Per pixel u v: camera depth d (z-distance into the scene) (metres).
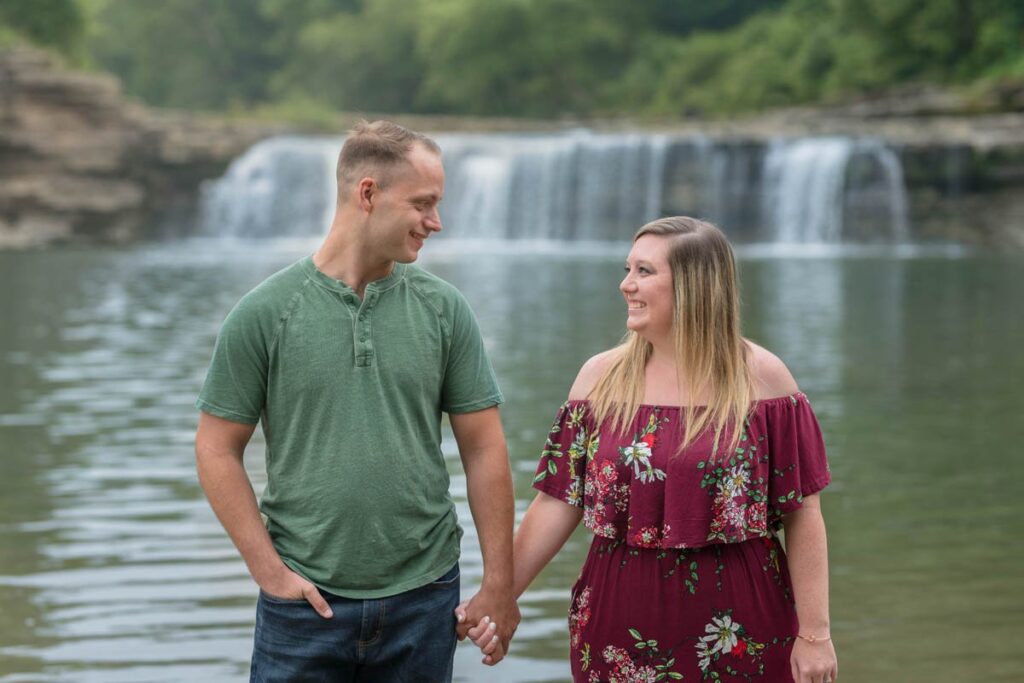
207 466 3.82
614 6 85.44
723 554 3.87
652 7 86.50
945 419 12.20
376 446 3.79
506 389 13.79
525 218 49.75
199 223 52.09
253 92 100.06
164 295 26.97
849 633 6.20
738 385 3.87
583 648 4.00
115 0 101.00
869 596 6.77
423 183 3.80
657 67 82.81
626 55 85.69
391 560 3.81
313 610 3.80
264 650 3.87
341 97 92.56
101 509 8.69
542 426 11.59
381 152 3.78
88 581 7.02
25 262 38.22
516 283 29.28
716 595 3.85
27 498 9.02
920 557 7.49
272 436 3.86
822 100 61.09
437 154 3.86
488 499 3.99
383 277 3.88
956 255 40.00
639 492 3.87
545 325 20.36
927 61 60.38
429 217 3.84
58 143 49.69
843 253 41.19
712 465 3.82
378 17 90.62
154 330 20.47
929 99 50.16
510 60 84.31
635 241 3.98
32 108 49.97
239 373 3.81
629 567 3.90
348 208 3.83
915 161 45.78
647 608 3.87
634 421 3.90
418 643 3.88
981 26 58.31
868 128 47.44
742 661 3.87
